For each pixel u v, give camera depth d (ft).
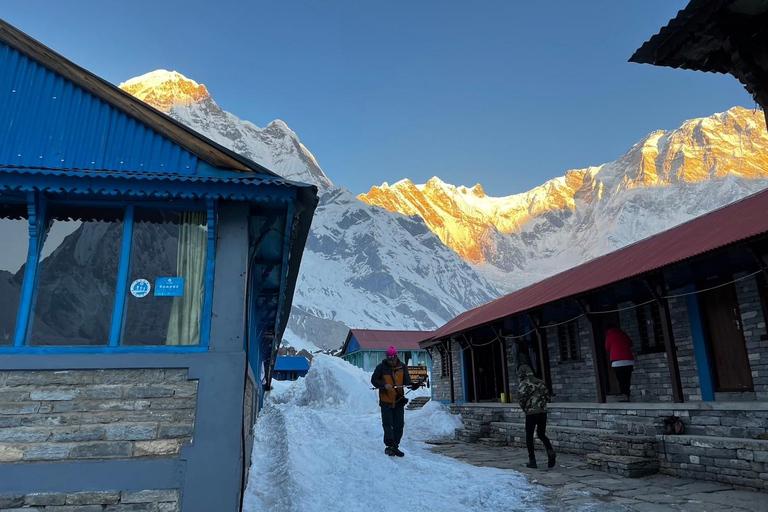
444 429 53.42
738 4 14.52
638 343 38.06
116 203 17.51
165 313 16.98
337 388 93.15
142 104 18.81
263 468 27.71
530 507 19.89
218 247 17.42
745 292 29.53
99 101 18.95
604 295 37.22
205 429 15.53
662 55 16.43
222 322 16.78
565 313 44.91
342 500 20.58
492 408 49.60
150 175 16.46
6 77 18.86
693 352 32.68
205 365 16.12
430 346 73.31
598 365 36.58
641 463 26.11
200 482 15.10
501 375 58.44
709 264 29.63
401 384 31.86
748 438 24.29
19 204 17.11
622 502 20.25
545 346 43.98
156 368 15.99
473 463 32.58
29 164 17.94
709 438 24.39
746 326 29.32
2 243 16.71
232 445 15.51
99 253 17.22
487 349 62.08
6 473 14.55
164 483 15.03
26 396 15.23
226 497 15.06
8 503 14.38
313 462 28.19
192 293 17.28
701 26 15.40
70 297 16.70
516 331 53.31
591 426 35.58
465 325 60.23
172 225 17.83
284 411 60.23
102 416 15.37
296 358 183.21
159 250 17.51
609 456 27.35
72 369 15.61
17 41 19.12
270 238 21.40
